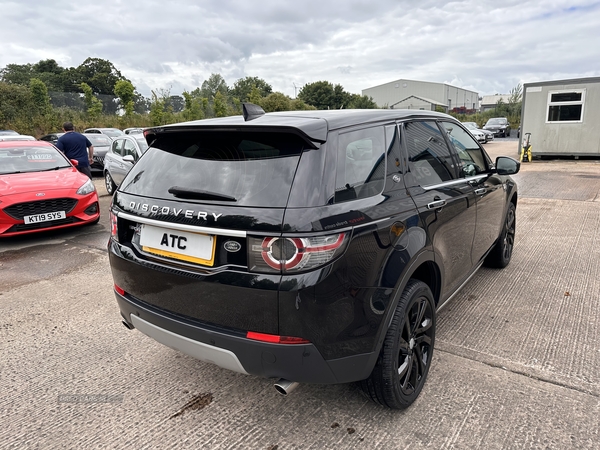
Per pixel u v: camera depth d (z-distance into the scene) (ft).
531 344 10.34
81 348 10.96
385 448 7.28
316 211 6.38
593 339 10.48
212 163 7.41
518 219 22.76
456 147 11.16
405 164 8.61
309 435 7.66
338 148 7.09
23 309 13.34
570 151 48.73
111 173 34.60
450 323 11.46
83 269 17.06
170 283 7.34
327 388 9.01
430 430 7.65
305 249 6.20
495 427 7.65
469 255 11.18
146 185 8.11
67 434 7.88
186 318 7.28
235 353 6.75
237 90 259.60
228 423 8.07
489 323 11.41
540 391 8.59
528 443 7.25
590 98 46.57
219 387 9.20
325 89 240.12
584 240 18.60
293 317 6.31
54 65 240.73
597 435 7.39
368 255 6.93
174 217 7.17
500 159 12.47
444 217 9.18
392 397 7.73
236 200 6.67
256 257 6.37
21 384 9.46
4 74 176.96
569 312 11.91
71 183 22.34
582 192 29.81
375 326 7.12
